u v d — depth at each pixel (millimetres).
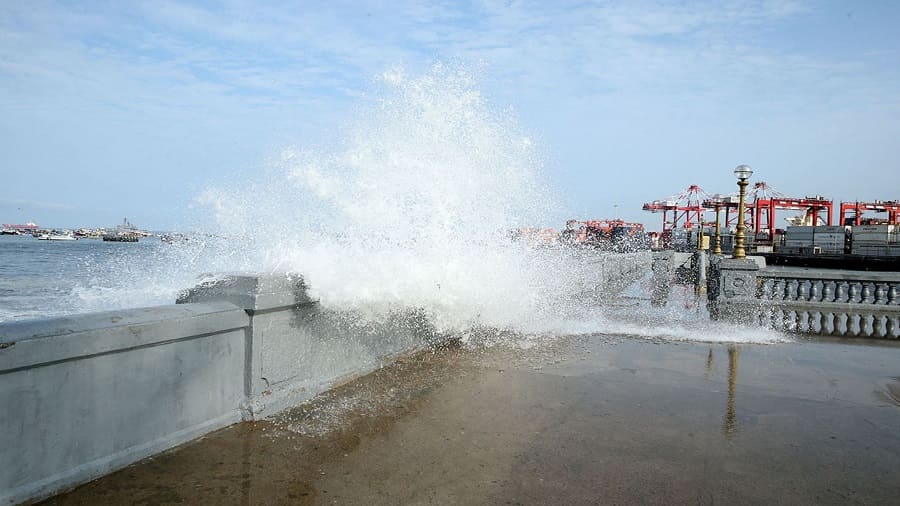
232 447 4043
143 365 3734
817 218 87688
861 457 4102
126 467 3600
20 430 3041
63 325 3252
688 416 5012
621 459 3998
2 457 2965
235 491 3379
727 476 3734
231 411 4473
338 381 5668
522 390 5754
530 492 3455
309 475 3635
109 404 3525
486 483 3574
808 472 3820
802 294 13250
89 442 3410
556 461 3939
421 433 4445
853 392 5980
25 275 16734
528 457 4004
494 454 4051
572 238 13586
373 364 6344
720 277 11914
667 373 6676
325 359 5527
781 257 54312
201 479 3516
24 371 3053
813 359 7738
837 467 3914
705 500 3381
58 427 3232
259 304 4520
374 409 5000
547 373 6496
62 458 3258
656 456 4062
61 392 3244
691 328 10133
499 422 4746
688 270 29703
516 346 8047
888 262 47094
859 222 84125
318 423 4598
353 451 4051
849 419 5023
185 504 3193
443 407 5117
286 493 3379
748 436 4520
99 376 3459
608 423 4777
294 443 4156
